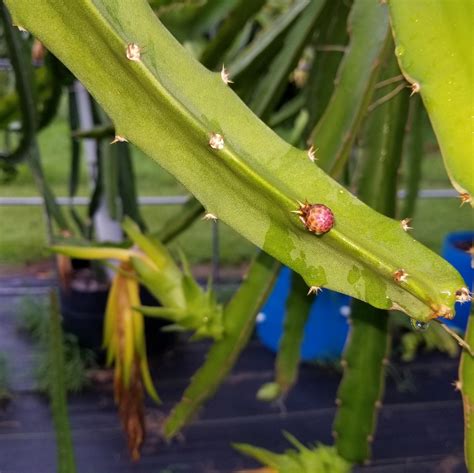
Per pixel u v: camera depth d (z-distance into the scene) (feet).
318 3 1.41
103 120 2.51
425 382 2.59
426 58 0.70
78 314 2.52
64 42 0.64
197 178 0.67
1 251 4.02
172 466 2.10
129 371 1.38
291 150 0.68
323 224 0.60
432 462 2.15
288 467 1.31
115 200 2.47
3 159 2.04
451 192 4.05
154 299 2.39
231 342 1.33
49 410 2.32
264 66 1.64
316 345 2.64
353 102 1.18
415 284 0.62
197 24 1.61
